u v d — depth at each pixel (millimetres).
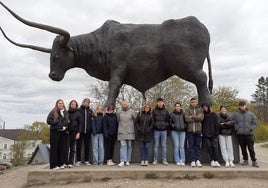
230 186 6141
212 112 7621
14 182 7863
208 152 7551
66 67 8633
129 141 7648
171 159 8031
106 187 6180
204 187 6062
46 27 7930
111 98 8258
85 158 7750
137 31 8492
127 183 6406
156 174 6734
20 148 40156
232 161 7727
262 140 42094
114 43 8445
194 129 7473
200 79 8211
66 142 7285
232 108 30688
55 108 7211
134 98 24453
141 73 8445
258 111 66125
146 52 8297
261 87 78562
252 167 7398
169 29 8336
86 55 8695
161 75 8680
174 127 7578
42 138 58125
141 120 7508
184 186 6133
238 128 7684
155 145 7613
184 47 8125
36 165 11844
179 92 24984
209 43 8602
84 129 7586
